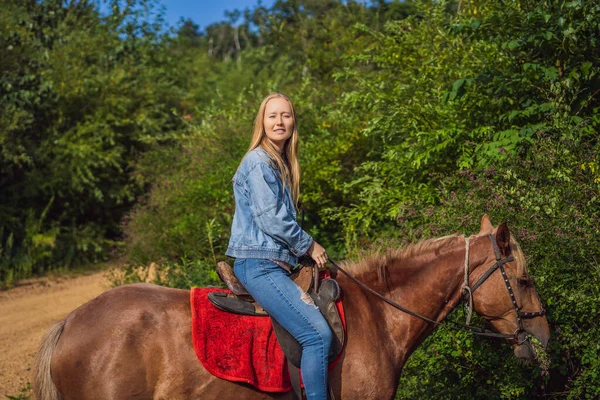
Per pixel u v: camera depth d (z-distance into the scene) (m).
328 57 11.35
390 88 7.01
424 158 5.68
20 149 11.23
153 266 8.56
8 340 7.50
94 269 11.85
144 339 3.01
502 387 4.23
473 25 5.22
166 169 10.48
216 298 3.16
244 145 8.16
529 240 4.11
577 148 4.41
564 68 5.20
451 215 4.56
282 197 3.19
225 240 7.55
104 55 13.97
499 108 5.54
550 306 4.12
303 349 3.07
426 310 3.48
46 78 12.21
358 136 7.47
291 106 3.34
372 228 6.82
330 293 3.22
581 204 4.23
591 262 4.08
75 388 2.99
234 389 3.05
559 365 4.20
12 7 13.20
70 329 3.06
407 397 4.59
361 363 3.21
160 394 3.00
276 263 3.13
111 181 12.88
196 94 17.38
